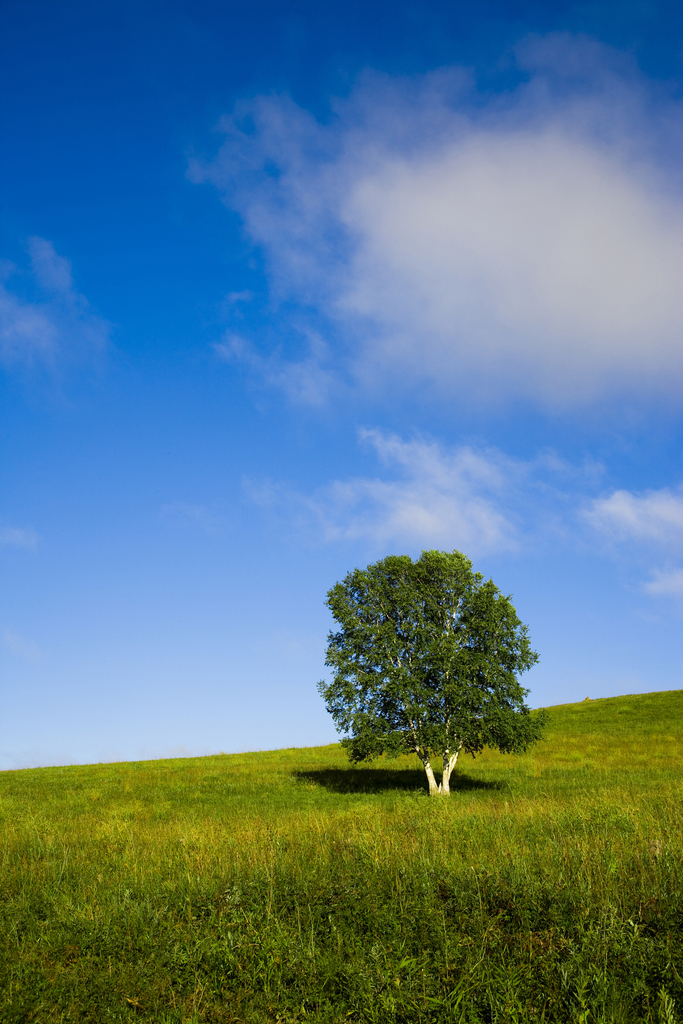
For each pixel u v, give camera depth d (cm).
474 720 2920
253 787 3275
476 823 1481
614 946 648
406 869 977
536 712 3114
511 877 875
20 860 1295
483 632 3028
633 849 1061
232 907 860
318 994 641
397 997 607
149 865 1194
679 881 839
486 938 705
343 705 3012
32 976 693
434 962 673
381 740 2897
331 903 865
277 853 1162
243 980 674
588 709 5706
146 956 736
